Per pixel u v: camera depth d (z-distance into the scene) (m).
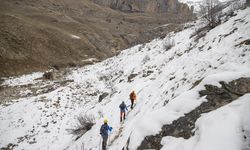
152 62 18.33
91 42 65.50
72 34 63.38
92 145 9.60
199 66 7.77
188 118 5.09
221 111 4.44
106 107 13.97
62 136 14.07
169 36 25.33
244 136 3.67
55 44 51.50
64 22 72.25
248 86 4.85
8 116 17.77
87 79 27.34
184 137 4.73
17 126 15.98
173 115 5.48
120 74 23.30
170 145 4.78
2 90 25.89
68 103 19.52
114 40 76.50
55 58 47.06
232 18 10.40
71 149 10.96
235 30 8.52
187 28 24.28
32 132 15.08
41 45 47.69
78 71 35.44
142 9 164.12
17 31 46.41
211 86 5.44
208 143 3.91
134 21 128.25
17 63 37.97
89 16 115.81
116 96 14.91
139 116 8.61
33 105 18.98
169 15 159.88
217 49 8.09
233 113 4.16
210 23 12.82
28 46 44.41
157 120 5.70
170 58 15.06
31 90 25.67
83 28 72.94
